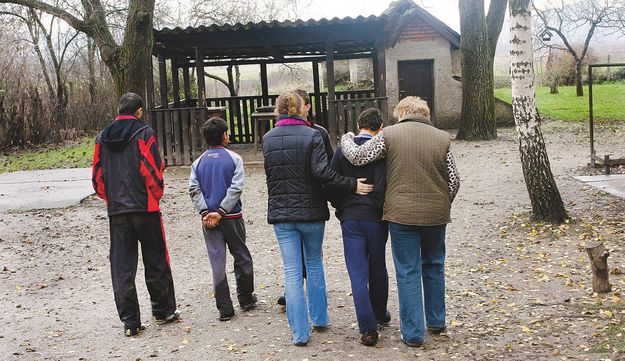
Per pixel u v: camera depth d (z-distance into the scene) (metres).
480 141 18.64
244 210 10.95
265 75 19.47
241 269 5.93
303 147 5.05
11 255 8.53
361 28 14.98
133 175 5.43
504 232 8.60
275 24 14.40
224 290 5.81
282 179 5.10
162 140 15.47
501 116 22.52
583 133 19.56
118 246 5.53
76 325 5.95
